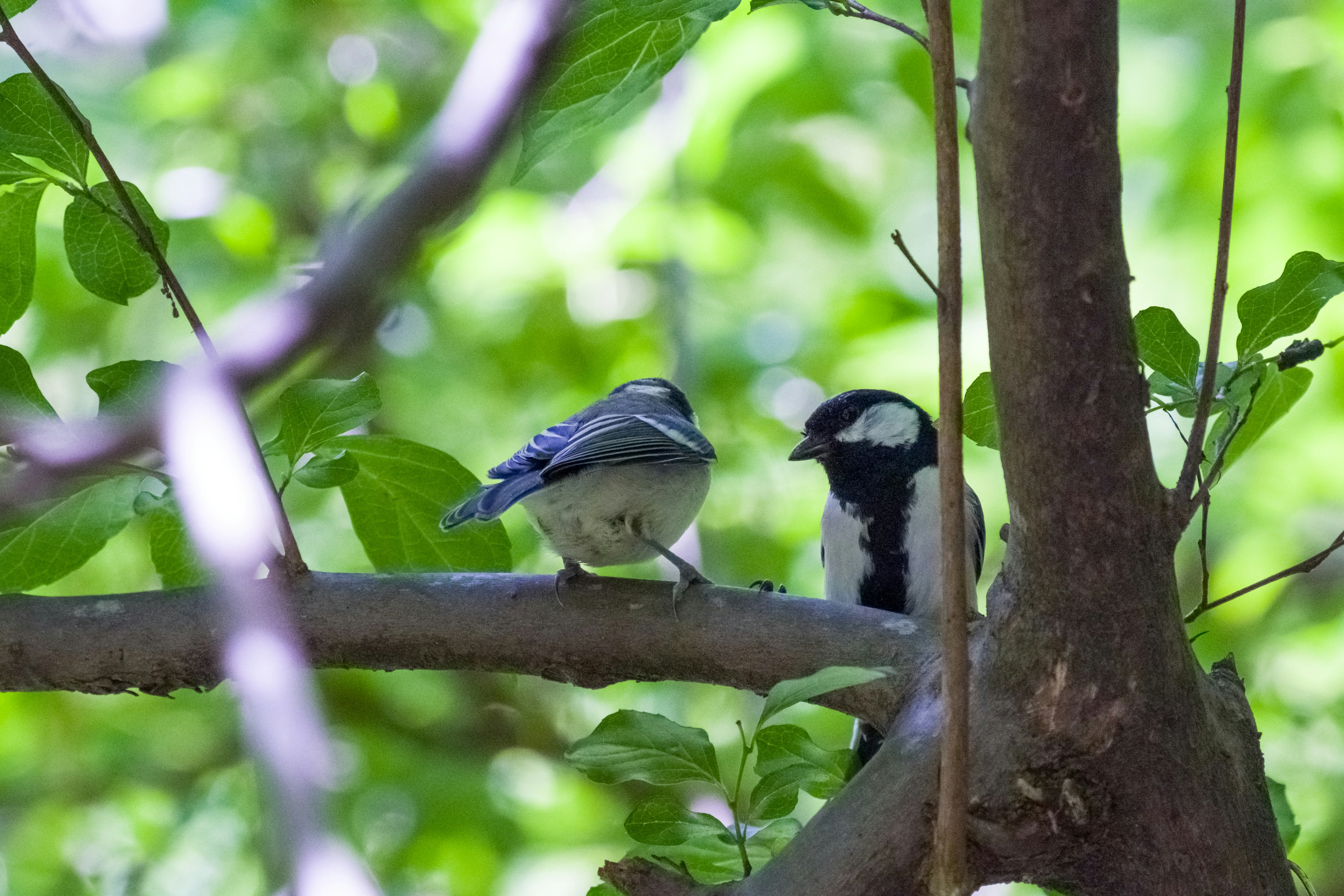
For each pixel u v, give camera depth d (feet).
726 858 15.06
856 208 41.14
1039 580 13.96
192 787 38.34
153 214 15.84
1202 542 15.26
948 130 11.59
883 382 40.65
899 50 38.63
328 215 34.81
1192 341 15.39
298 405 15.88
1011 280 12.57
